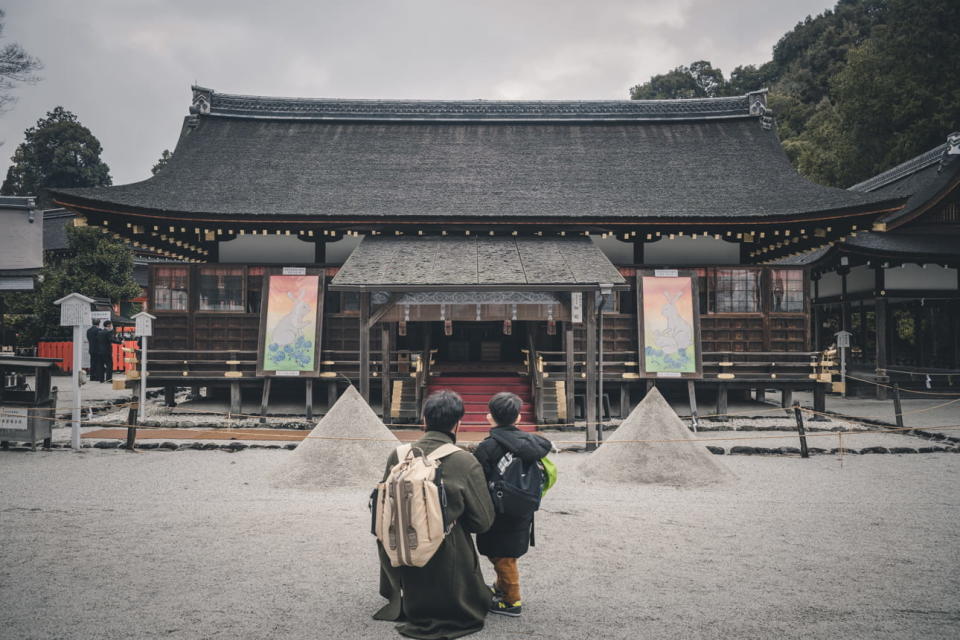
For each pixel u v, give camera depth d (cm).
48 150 6450
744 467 1003
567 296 1244
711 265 1611
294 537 627
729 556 579
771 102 5231
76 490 817
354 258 1416
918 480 910
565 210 1648
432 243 1558
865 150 3425
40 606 455
